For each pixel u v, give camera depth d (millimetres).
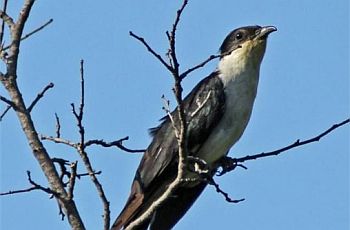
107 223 7871
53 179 8367
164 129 11219
